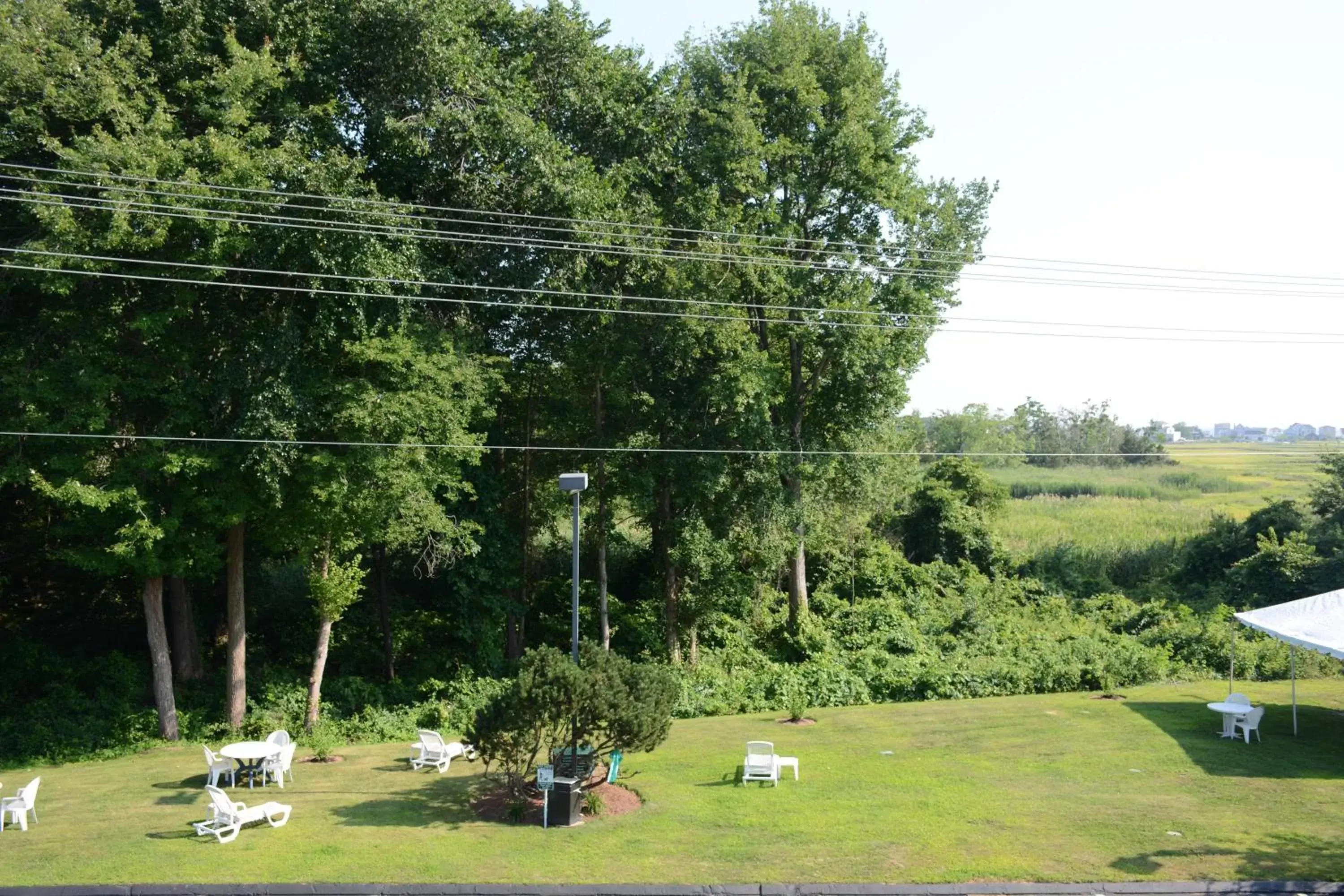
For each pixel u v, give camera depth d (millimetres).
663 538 32938
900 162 32969
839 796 16812
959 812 15633
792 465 32750
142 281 21859
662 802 16547
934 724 23406
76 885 12289
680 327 28234
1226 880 12211
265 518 24312
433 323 26250
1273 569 39250
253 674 29141
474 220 27422
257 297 23953
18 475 20531
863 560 39750
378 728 25406
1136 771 18172
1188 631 34031
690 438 30750
